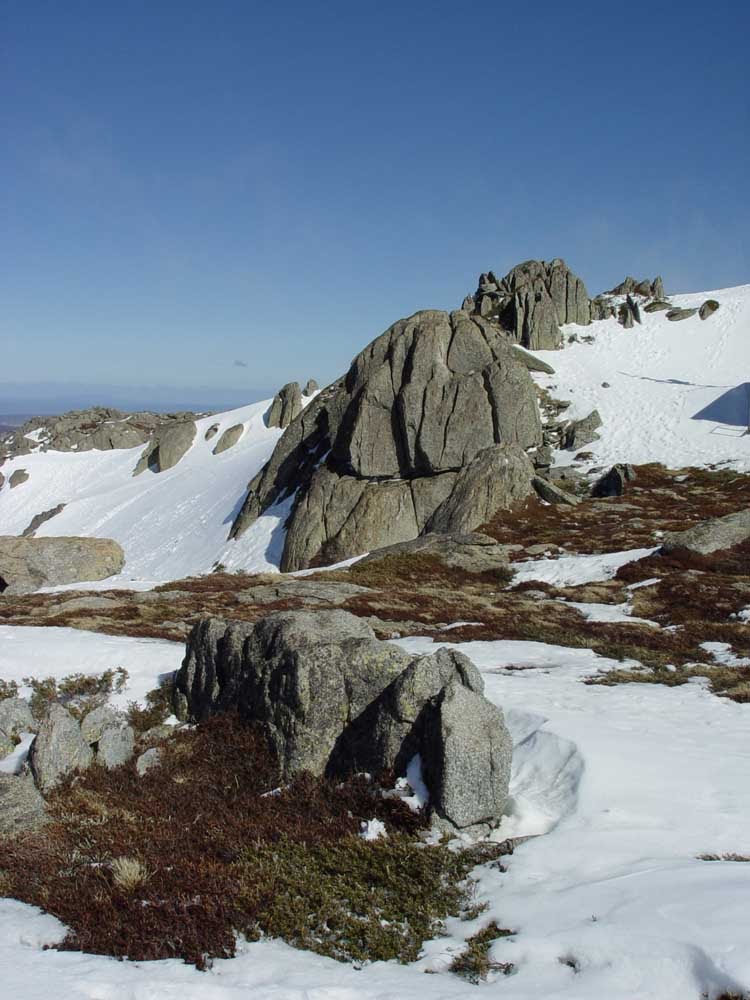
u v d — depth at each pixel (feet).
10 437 526.57
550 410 294.87
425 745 44.24
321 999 26.40
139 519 318.24
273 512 258.57
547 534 174.60
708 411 270.05
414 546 167.53
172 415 541.75
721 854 36.04
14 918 35.19
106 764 55.26
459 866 37.99
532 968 27.78
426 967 29.37
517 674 75.05
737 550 132.57
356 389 246.27
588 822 40.34
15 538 211.61
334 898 35.70
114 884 37.52
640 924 28.53
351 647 51.24
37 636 85.61
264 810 46.16
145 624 98.12
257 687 55.06
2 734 59.41
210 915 34.04
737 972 24.41
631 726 55.01
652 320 363.76
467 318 248.52
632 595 116.88
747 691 65.36
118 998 26.73
